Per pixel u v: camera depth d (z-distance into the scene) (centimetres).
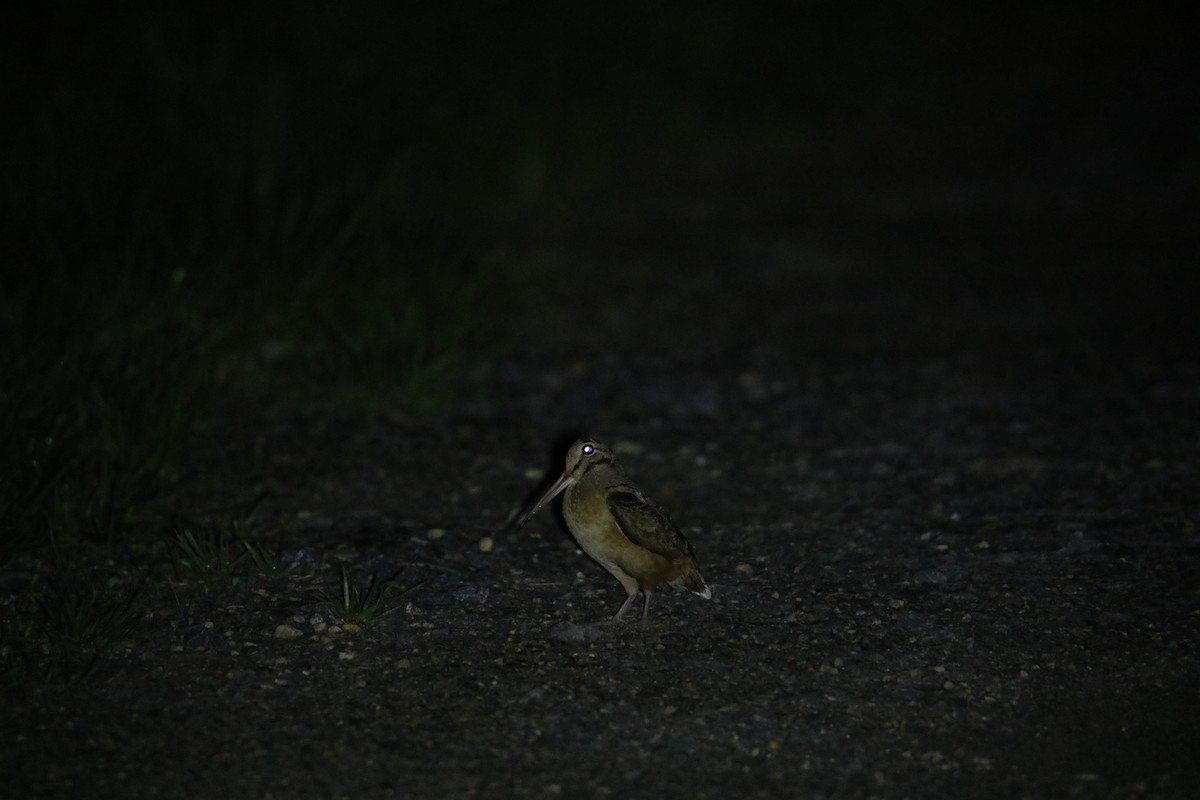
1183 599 1614
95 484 1903
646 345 2905
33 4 3544
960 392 2525
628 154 4869
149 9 3756
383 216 3064
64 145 3023
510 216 4034
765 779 1255
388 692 1414
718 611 1623
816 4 6197
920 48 6544
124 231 2645
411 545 1830
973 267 3538
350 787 1234
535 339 2914
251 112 3531
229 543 1812
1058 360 2712
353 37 4094
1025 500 1962
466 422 2388
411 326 2622
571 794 1229
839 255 3719
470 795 1226
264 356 2488
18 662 1454
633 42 5234
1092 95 5712
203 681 1430
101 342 2291
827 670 1464
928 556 1769
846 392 2552
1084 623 1562
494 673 1459
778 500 2012
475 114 4234
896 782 1249
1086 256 3591
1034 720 1355
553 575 1745
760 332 3003
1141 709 1372
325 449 2209
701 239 3888
